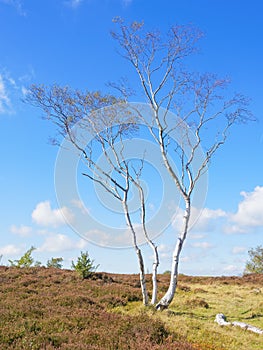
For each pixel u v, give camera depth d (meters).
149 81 22.20
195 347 11.55
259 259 47.12
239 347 12.65
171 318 16.55
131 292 22.58
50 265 37.53
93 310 15.01
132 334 11.90
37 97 23.08
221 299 24.42
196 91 22.73
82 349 9.59
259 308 21.20
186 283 34.94
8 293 19.73
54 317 13.00
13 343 9.99
